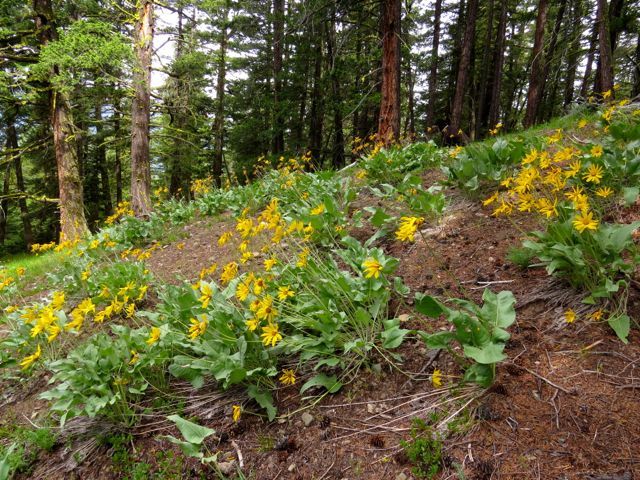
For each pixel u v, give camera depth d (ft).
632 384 5.78
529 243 8.06
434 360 7.57
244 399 8.17
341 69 44.83
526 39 87.45
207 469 6.88
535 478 4.97
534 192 9.56
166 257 18.94
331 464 6.27
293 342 8.26
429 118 60.23
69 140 33.99
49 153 49.83
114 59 27.02
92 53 25.84
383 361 7.97
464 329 6.28
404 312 9.11
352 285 9.07
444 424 6.16
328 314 8.14
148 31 32.94
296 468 6.40
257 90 58.18
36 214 53.88
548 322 7.47
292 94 53.98
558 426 5.53
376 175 18.22
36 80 31.83
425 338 6.62
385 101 26.86
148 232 22.97
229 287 10.33
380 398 7.22
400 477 5.66
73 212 34.68
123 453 7.72
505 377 6.55
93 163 66.59
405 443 5.99
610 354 6.36
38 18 32.81
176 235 22.20
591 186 9.87
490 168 13.15
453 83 73.10
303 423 7.22
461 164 13.50
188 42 39.01
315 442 6.75
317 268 9.52
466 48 50.80
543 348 6.92
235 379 7.67
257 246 16.01
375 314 8.41
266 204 21.70
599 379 6.02
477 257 10.41
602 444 5.11
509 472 5.15
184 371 8.34
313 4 31.12
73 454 8.07
